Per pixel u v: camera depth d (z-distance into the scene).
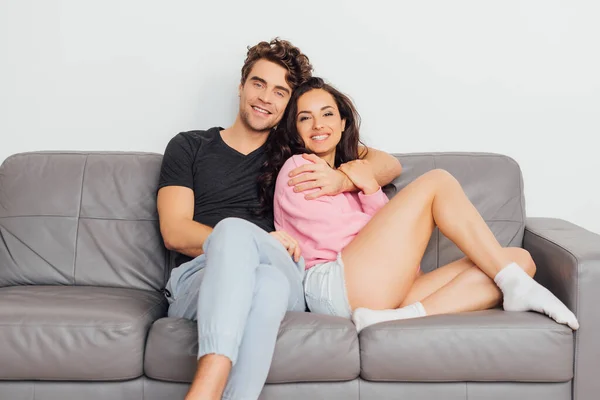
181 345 1.62
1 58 2.55
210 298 1.44
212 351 1.39
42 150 2.45
